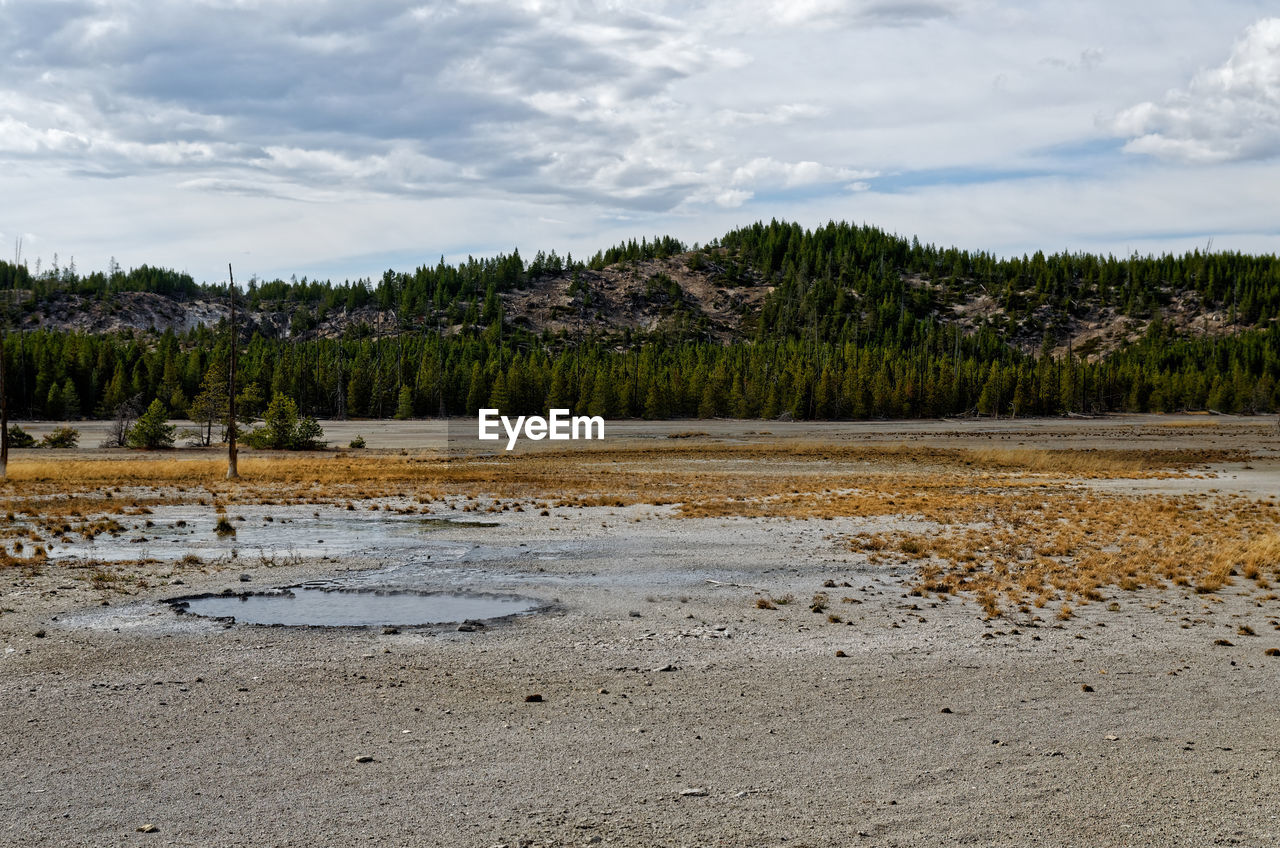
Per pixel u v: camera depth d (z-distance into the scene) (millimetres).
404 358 146875
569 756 6934
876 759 6906
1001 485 36031
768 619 12008
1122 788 6371
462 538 20125
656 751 7059
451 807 5969
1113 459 53844
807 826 5711
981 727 7672
